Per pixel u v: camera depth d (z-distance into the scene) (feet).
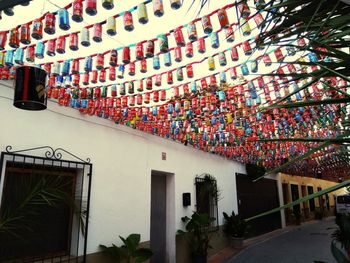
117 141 17.61
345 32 3.25
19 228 11.89
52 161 13.42
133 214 17.99
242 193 36.94
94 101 14.32
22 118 12.46
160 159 21.53
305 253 28.25
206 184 26.30
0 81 11.73
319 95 10.86
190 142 24.02
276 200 48.57
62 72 10.46
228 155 30.53
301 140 3.11
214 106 15.21
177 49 9.72
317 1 3.43
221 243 29.96
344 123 4.66
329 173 51.16
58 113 14.10
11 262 11.47
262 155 30.27
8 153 11.59
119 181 17.31
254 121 17.54
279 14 3.61
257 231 40.68
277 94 12.79
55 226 13.48
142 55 9.57
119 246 16.52
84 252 13.99
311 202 67.67
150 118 16.97
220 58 10.18
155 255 22.24
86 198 14.89
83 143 15.26
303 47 3.63
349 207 62.44
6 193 11.78
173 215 22.45
